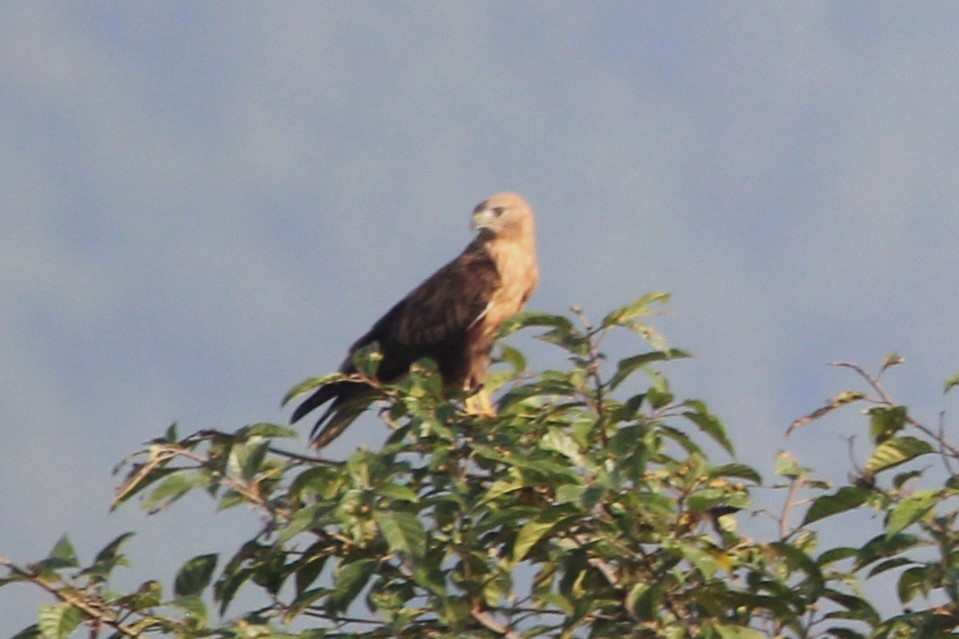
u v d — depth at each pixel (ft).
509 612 36.06
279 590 37.37
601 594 35.06
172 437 37.22
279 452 39.29
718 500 35.32
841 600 36.06
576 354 37.76
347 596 35.42
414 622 35.88
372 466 34.81
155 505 36.24
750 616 36.52
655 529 34.71
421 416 37.55
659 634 34.30
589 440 37.76
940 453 36.37
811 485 38.34
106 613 34.42
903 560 36.86
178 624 34.68
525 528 35.19
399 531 33.45
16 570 34.17
